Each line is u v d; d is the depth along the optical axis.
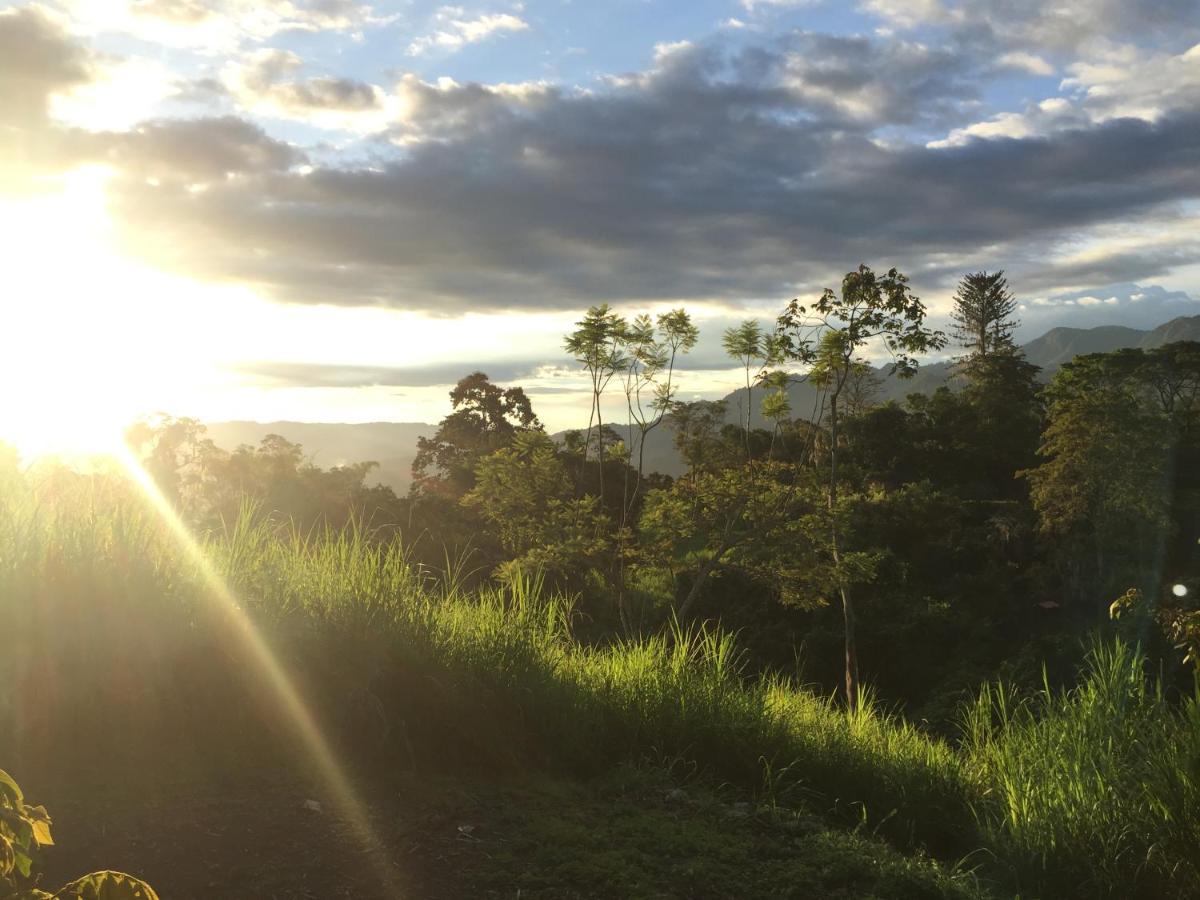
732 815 4.67
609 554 17.61
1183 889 4.30
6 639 3.75
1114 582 45.88
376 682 4.55
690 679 6.06
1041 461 70.69
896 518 51.09
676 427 21.61
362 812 3.78
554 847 3.74
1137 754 5.18
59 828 3.15
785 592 20.36
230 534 5.49
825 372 21.30
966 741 6.96
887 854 4.36
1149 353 76.06
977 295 110.50
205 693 4.11
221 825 3.40
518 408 53.69
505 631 5.54
